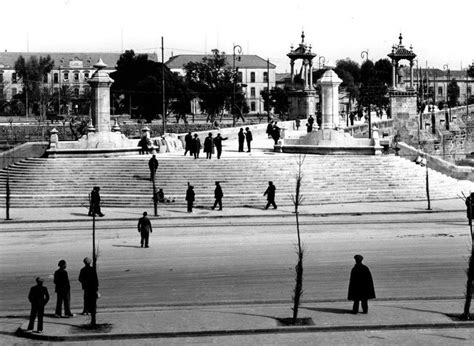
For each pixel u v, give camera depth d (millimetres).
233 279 26438
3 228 37344
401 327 20000
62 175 48531
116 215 41031
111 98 120500
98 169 49094
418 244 32719
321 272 27438
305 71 92000
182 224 38406
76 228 37344
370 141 54438
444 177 52594
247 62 162375
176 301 23438
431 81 188250
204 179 47656
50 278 26922
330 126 56844
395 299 23391
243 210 42750
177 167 49031
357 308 21344
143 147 55500
